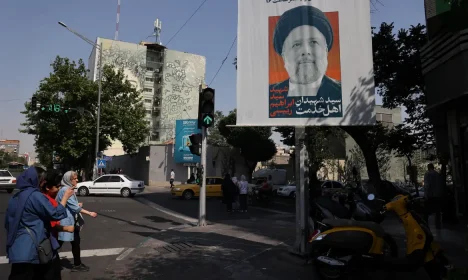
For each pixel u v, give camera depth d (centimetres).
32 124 3200
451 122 1223
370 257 509
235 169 3816
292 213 1565
